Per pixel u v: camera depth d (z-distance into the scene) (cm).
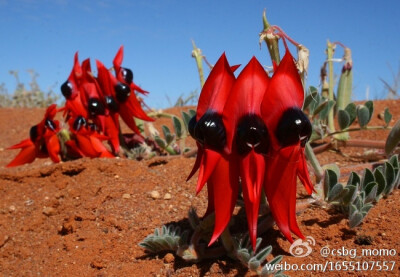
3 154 73
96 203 37
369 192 31
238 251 26
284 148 23
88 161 43
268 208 29
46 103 115
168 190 38
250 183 23
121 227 34
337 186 30
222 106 23
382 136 56
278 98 23
